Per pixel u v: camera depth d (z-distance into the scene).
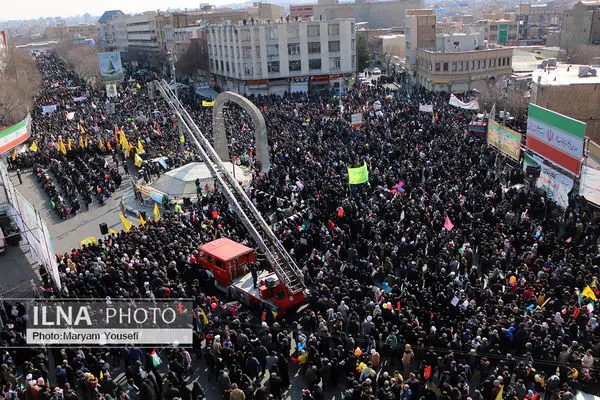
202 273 22.02
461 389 14.20
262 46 78.25
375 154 36.75
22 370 17.92
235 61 81.81
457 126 43.91
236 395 14.28
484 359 15.53
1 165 28.70
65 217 33.75
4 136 36.47
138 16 149.00
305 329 17.97
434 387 16.02
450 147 36.75
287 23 78.06
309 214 27.52
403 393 14.21
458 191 28.81
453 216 25.67
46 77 113.00
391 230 24.16
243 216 22.86
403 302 18.08
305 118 51.12
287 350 16.86
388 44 112.75
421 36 85.06
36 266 26.70
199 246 24.06
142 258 23.14
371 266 21.45
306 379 16.83
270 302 20.03
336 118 50.38
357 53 96.50
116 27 179.38
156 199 32.88
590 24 94.31
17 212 27.53
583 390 14.92
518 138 33.03
